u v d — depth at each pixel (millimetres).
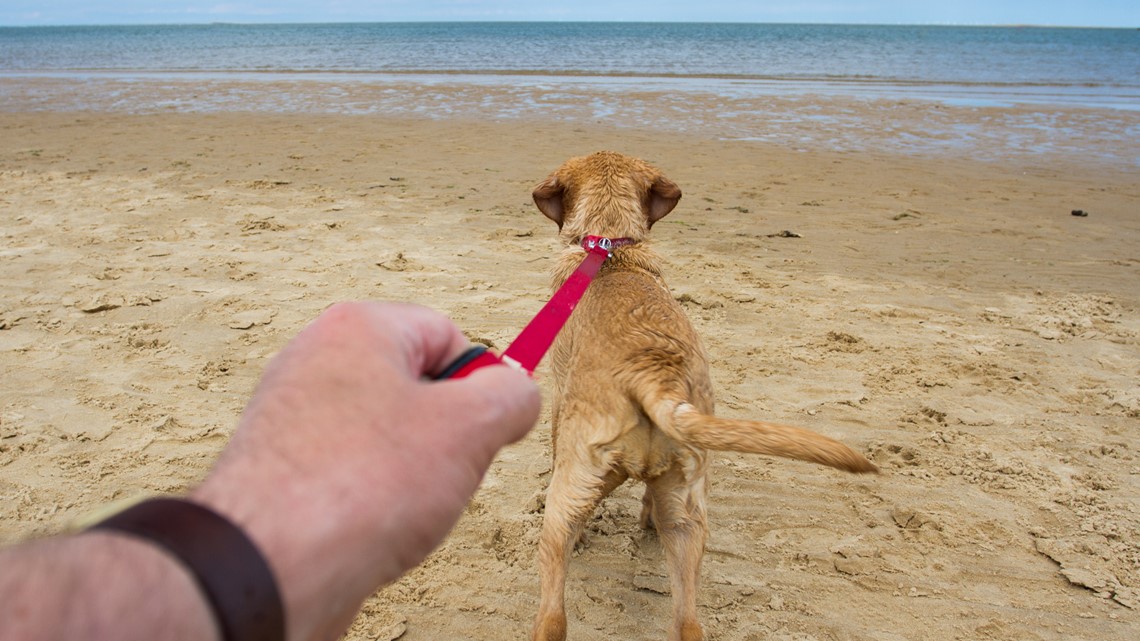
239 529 531
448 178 12180
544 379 6051
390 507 651
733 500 4676
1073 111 20359
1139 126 17984
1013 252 8984
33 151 14227
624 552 4266
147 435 5090
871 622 3814
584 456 3279
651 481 3281
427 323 834
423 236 9141
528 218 9938
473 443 720
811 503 4656
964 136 16703
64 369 5914
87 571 466
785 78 30375
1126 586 4012
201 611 480
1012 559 4215
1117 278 8164
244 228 9383
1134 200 11328
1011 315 7184
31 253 8438
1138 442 5234
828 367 6168
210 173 12383
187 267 8039
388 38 88750
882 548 4289
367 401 698
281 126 17422
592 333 3523
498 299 7270
